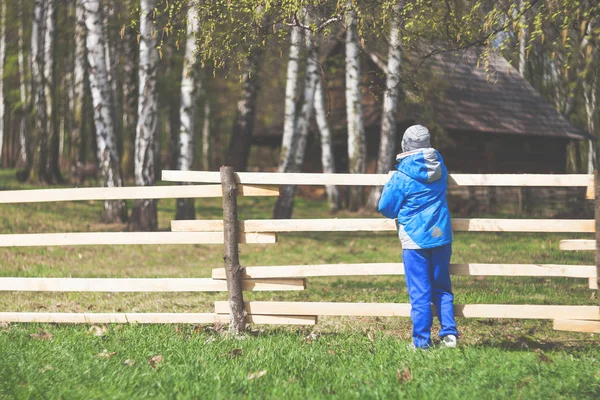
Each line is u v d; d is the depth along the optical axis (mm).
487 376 4223
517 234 16438
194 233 5680
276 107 37750
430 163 4957
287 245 15102
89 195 5711
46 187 22188
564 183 5230
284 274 5555
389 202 5047
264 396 3885
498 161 23891
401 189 5016
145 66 14992
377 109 24578
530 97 24469
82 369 4355
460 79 20219
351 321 6688
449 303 5133
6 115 39188
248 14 7316
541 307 5305
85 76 26141
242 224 5641
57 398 3791
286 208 18719
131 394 3867
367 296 8289
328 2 7453
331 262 12562
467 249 13766
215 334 5664
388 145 20203
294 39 9945
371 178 5324
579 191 20734
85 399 3771
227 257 5605
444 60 9617
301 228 5523
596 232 5203
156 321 5863
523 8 6688
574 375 4281
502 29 6938
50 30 24016
